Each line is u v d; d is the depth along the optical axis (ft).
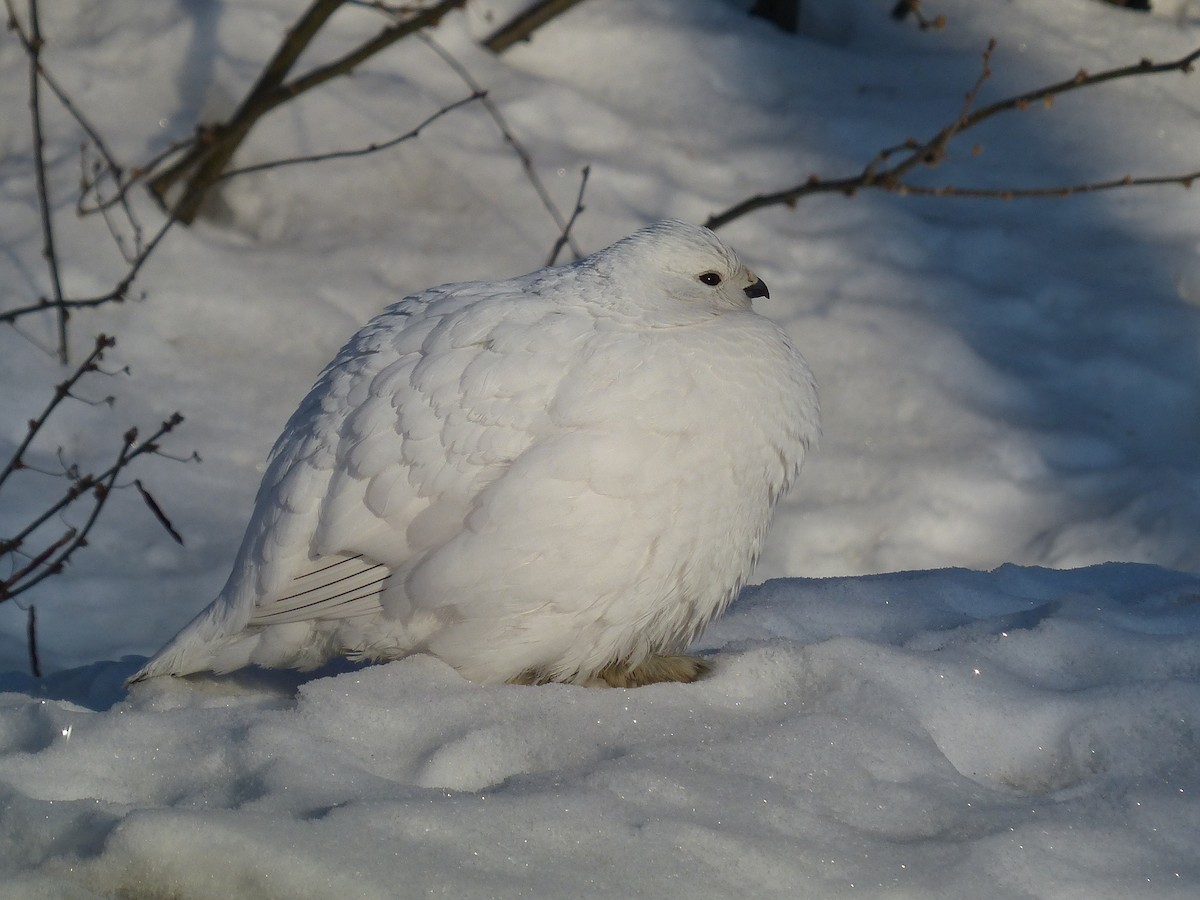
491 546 18.47
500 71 56.03
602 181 52.47
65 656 31.96
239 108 47.57
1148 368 47.39
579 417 18.65
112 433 40.01
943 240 51.70
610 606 18.90
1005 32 62.23
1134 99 59.11
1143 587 25.79
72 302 38.22
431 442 18.86
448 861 14.85
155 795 16.51
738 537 19.63
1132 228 53.16
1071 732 19.02
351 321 46.03
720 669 20.15
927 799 17.06
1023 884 15.44
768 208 52.47
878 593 24.75
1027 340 48.29
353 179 50.29
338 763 16.66
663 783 16.49
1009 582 25.95
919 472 43.29
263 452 40.70
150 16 53.16
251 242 48.67
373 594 19.17
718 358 19.33
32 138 49.62
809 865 15.42
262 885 14.49
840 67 59.41
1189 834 16.67
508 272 48.29
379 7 44.68
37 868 14.82
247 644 19.79
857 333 47.62
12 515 36.19
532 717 18.22
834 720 18.31
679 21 59.77
